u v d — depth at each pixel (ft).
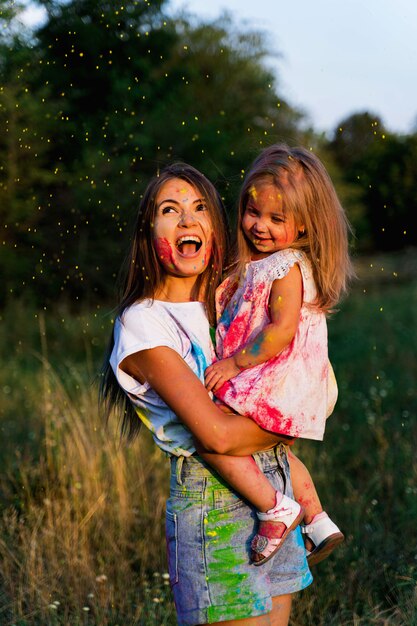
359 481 15.92
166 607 11.43
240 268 8.38
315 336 8.09
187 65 36.86
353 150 42.42
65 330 29.89
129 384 8.11
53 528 13.16
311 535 8.73
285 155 8.32
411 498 14.26
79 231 24.45
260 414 7.68
